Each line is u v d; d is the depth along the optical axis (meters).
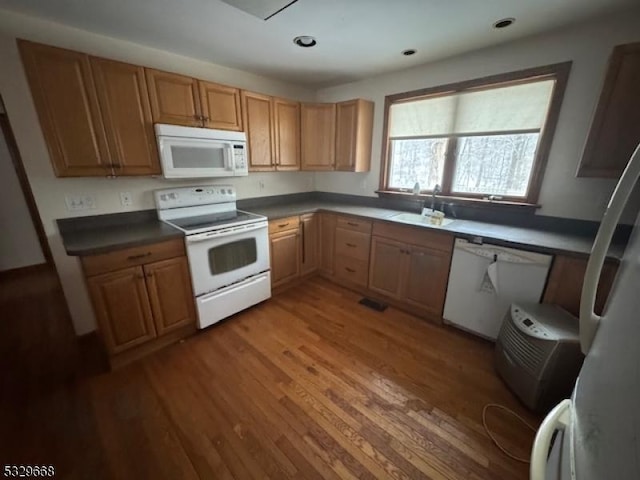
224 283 2.37
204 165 2.33
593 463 0.44
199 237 2.11
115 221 2.24
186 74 2.44
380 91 2.96
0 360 2.01
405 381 1.80
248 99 2.57
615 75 1.55
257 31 1.93
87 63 1.74
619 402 0.41
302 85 3.33
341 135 3.07
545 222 2.18
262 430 1.47
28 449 1.38
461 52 2.29
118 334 1.86
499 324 2.05
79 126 1.78
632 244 0.55
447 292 2.29
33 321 2.52
